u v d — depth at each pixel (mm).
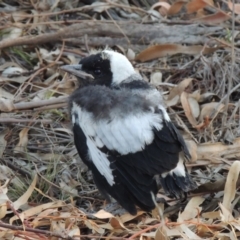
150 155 8898
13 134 11438
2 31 13664
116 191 8977
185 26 13789
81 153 9500
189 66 12930
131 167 8922
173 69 12891
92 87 9688
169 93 11992
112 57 9820
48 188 10234
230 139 11188
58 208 9734
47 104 11617
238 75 12500
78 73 10016
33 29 13992
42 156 10922
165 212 9734
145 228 9086
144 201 8836
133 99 9211
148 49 13039
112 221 9102
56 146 11211
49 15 14094
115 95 9328
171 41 13688
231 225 8859
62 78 12828
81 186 10461
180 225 8914
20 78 12523
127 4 14617
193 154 10484
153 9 14477
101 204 10156
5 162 10688
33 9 14312
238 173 9453
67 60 13141
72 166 10805
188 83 11930
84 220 9109
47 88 12203
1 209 9156
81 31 13578
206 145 10727
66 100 10977
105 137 9047
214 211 9453
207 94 12141
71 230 8898
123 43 13641
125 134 8969
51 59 13125
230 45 13102
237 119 11641
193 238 8773
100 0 14500
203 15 14406
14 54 13258
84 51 13500
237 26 13992
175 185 9000
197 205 9570
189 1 14461
